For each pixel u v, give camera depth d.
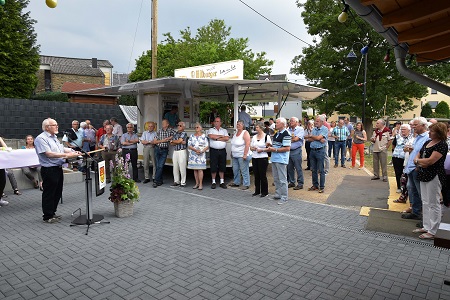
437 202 4.99
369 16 3.90
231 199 7.69
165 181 10.14
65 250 4.57
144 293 3.42
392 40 4.77
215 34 23.33
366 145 22.02
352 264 4.15
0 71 17.53
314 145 8.29
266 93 13.02
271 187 9.07
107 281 3.68
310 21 26.94
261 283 3.65
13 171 8.14
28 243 4.84
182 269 3.99
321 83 27.19
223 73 9.92
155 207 6.95
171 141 9.16
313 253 4.50
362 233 5.32
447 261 4.25
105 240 4.96
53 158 5.74
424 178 5.02
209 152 9.26
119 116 16.48
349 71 26.34
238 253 4.48
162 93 11.49
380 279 3.76
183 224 5.77
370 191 8.35
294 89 11.19
